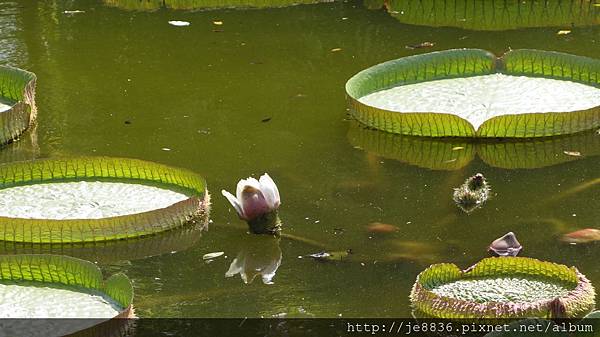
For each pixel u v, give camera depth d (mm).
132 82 12734
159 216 8938
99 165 9664
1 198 9289
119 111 11883
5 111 11102
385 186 9852
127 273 8375
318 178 10055
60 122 11617
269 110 11797
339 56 13461
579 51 13273
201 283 8172
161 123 11508
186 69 13125
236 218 9273
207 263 8500
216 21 15016
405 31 14414
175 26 14805
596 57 12953
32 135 11320
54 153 10797
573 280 7480
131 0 15883
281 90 12375
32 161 9594
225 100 12102
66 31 14680
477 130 10688
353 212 9312
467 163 10344
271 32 14484
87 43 14180
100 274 7676
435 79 11977
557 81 11750
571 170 10078
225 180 10047
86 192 9406
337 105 11898
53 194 9375
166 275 8320
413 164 10352
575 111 10664
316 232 8953
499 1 15594
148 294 8008
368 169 10250
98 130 11383
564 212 9164
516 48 13531
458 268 7930
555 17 14961
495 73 12039
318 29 14578
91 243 8844
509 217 9117
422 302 7438
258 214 8891
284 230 9008
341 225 9062
